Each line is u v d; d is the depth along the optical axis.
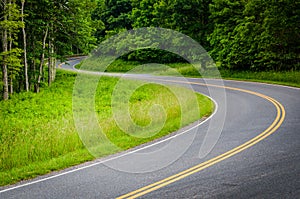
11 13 21.59
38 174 8.39
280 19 27.78
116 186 6.97
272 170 7.38
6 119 18.27
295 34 28.23
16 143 11.85
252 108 15.66
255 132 11.02
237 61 31.44
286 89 21.23
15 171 8.87
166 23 39.72
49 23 28.12
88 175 7.86
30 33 27.33
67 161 9.30
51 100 23.11
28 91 25.12
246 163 7.97
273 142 9.66
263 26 28.75
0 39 25.23
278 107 15.31
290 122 12.12
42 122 17.62
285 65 29.42
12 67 22.94
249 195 6.15
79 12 29.14
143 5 48.62
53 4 27.38
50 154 10.66
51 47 30.16
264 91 21.09
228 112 15.17
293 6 27.48
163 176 7.43
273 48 29.59
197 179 7.10
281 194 6.13
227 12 32.94
